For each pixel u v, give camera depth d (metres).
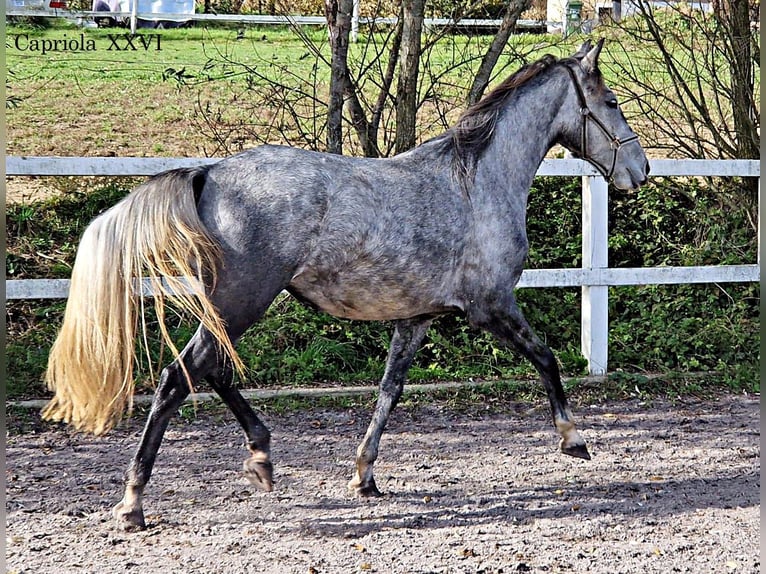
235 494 4.35
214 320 3.63
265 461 4.08
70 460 4.86
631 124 9.31
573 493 4.41
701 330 7.07
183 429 5.45
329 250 3.89
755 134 8.15
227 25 12.51
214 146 8.98
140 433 5.36
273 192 3.80
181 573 3.40
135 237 3.58
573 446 4.54
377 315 4.18
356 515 4.08
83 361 3.54
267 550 3.64
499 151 4.44
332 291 4.01
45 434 5.29
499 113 4.46
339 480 4.59
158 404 3.74
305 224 3.83
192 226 3.64
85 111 9.84
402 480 4.59
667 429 5.58
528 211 7.96
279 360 6.40
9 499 4.23
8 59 11.07
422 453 5.07
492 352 6.69
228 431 5.43
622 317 7.35
